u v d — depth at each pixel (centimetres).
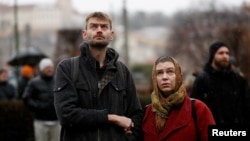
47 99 1030
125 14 3028
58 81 512
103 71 518
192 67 4956
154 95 528
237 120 709
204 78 712
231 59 1027
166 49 6600
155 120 526
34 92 1035
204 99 712
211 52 722
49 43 12162
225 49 716
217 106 707
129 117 532
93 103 509
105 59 525
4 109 1349
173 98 517
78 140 506
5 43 8825
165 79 518
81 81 510
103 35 511
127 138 523
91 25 515
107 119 502
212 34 4556
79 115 498
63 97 506
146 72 7025
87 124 501
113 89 516
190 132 513
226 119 707
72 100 504
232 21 4122
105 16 518
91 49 519
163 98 522
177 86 521
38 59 2225
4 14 12925
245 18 4091
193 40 4881
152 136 523
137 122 530
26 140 1359
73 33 4709
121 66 530
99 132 505
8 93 1430
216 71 712
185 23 5100
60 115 505
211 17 4559
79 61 518
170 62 523
